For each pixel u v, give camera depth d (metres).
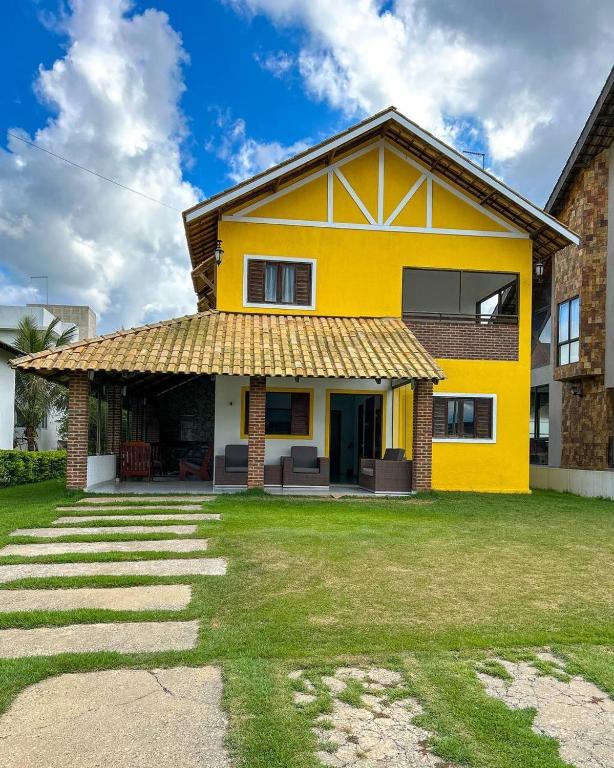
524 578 6.86
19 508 11.35
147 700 3.79
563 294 20.56
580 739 3.44
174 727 3.48
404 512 11.69
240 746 3.29
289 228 15.94
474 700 3.84
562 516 11.77
